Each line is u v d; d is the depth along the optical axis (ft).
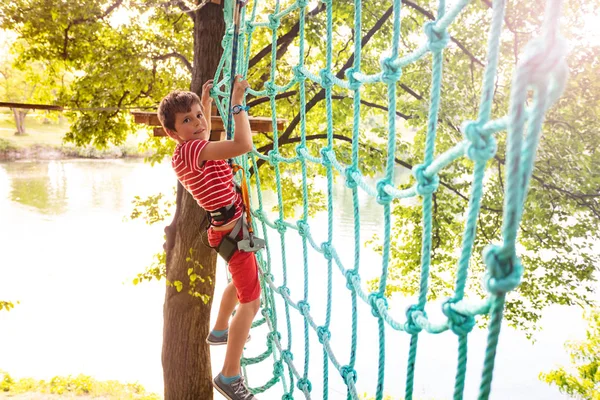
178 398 24.99
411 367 5.12
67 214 92.32
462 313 3.85
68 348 48.39
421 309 4.99
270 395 41.68
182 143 9.70
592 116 30.63
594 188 29.89
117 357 47.26
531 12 27.63
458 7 4.26
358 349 50.31
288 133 28.17
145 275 25.79
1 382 38.73
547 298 32.24
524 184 2.97
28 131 177.68
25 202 98.99
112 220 90.17
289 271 66.39
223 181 9.52
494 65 3.49
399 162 31.76
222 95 12.25
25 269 66.49
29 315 54.54
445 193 32.76
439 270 33.53
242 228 9.66
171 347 24.97
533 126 2.86
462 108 29.84
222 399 41.86
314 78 8.99
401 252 34.42
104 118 31.19
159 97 31.96
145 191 111.24
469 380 46.37
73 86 31.91
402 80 31.22
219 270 64.59
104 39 31.91
